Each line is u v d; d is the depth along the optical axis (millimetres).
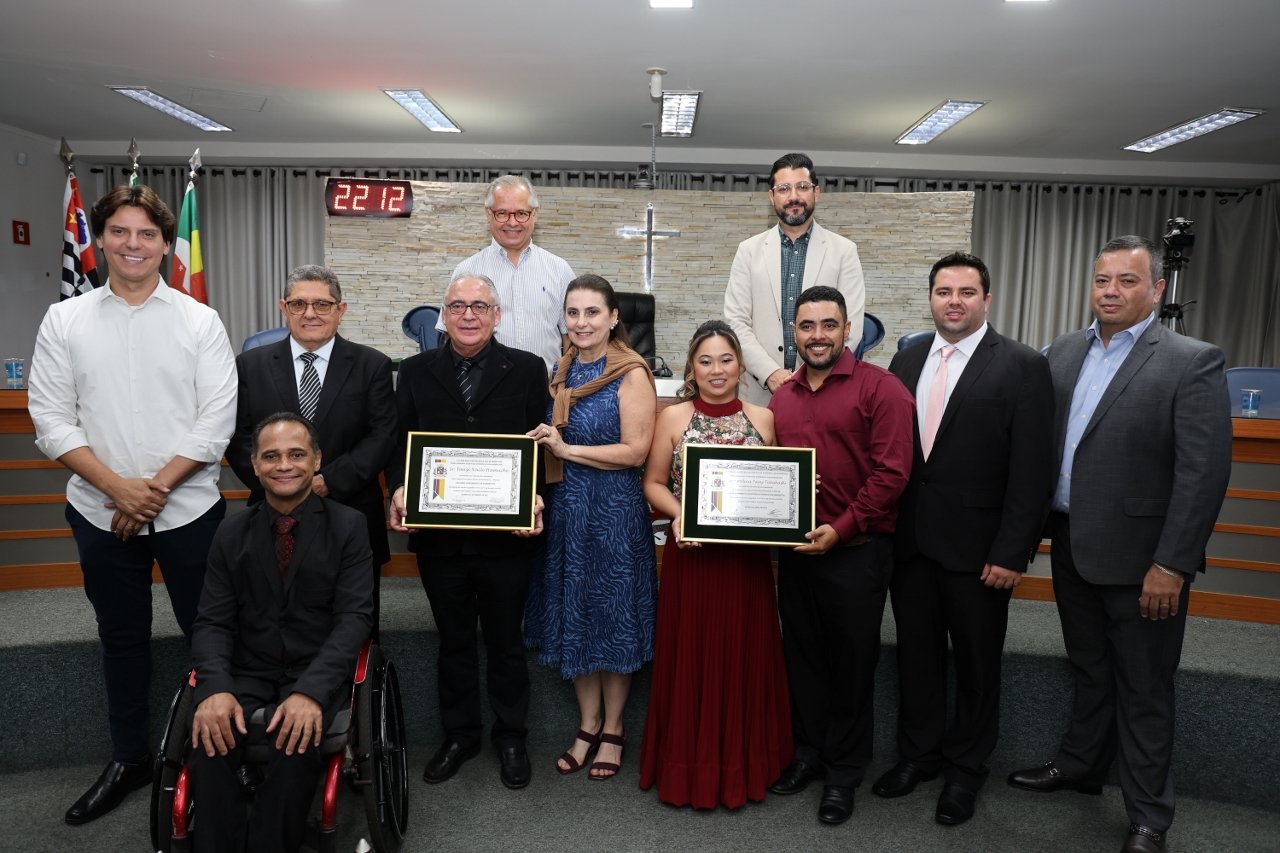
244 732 1939
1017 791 2613
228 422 2398
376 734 2143
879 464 2277
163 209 2297
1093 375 2398
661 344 7723
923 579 2447
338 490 2350
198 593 2430
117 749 2459
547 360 3016
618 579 2480
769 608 2451
